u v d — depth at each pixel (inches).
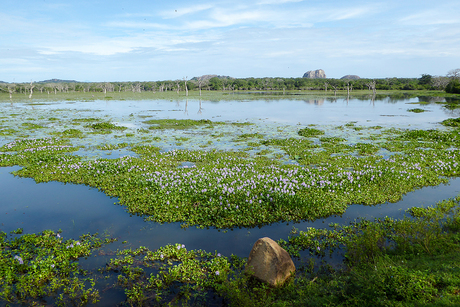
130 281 280.7
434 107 2237.9
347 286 240.5
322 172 575.2
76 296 261.1
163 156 719.1
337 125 1286.9
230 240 354.3
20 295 262.4
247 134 1021.8
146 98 3826.3
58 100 3408.0
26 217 413.7
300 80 7234.3
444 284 213.9
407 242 304.0
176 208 427.2
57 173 589.0
